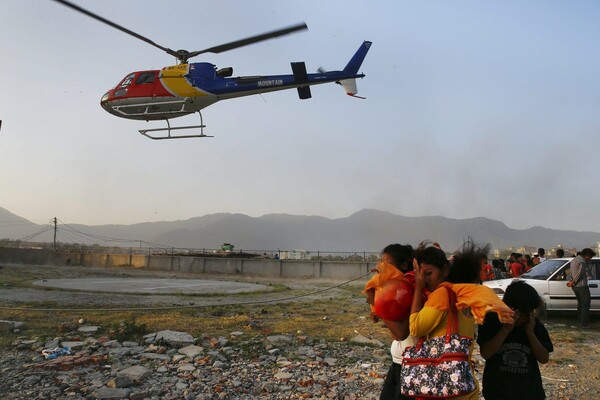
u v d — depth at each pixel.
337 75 17.16
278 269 31.16
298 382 6.07
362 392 5.72
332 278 29.22
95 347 7.30
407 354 2.94
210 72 15.53
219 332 8.86
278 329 9.51
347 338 8.88
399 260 3.27
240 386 5.87
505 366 3.26
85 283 21.31
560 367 7.14
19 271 28.59
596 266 11.73
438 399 2.71
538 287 11.66
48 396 5.14
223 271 33.06
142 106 15.74
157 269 35.72
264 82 15.79
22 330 8.51
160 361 6.76
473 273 3.13
